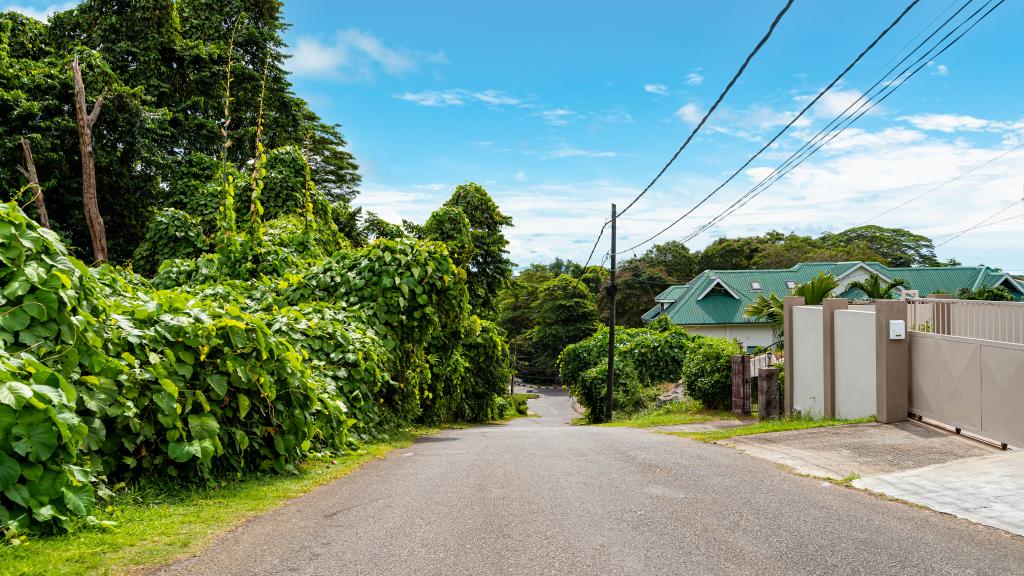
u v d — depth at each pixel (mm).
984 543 4008
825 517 4637
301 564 3570
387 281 10203
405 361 10797
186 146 23469
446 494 5438
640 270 60031
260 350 5938
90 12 23312
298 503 5082
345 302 10297
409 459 7613
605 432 11938
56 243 4500
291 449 6371
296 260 12625
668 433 11102
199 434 5082
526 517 4637
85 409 4492
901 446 7656
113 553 3521
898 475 6137
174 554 3623
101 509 4250
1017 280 36312
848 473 6387
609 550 3859
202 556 3635
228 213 12008
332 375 8336
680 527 4363
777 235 67875
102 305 4930
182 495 4945
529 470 6637
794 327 12586
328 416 7133
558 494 5414
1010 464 6340
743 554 3783
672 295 45094
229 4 26141
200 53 23641
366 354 9047
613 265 21609
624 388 22047
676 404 17219
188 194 18078
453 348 14625
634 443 9062
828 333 10898
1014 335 9391
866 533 4219
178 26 24125
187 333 5398
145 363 5117
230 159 25625
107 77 17844
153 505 4586
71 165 17844
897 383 9148
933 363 8680
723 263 64250
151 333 5156
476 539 4082
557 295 56094
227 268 11727
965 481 5715
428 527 4363
